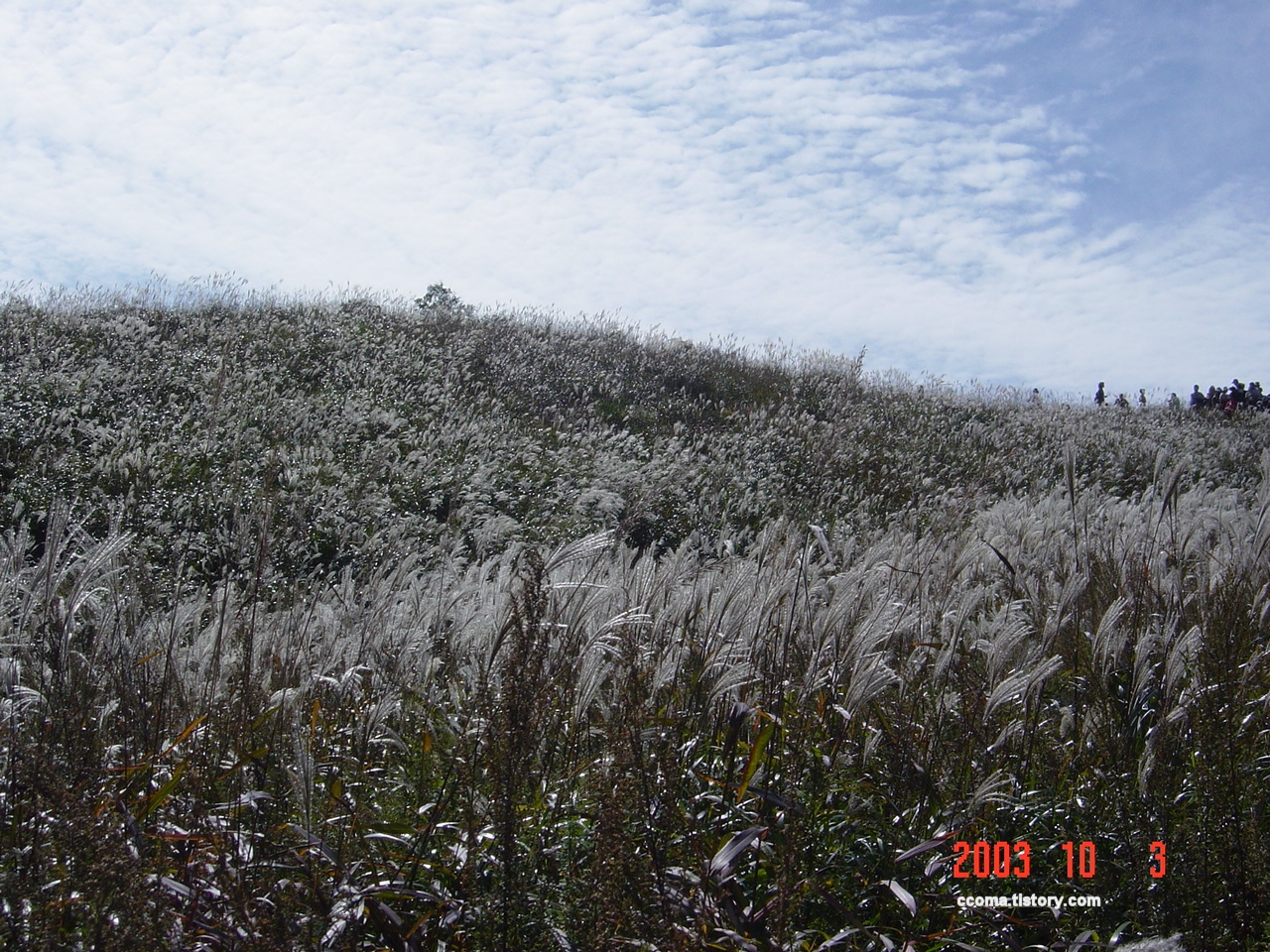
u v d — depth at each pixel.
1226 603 4.87
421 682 4.44
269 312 20.12
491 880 3.16
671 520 12.45
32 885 2.52
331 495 10.71
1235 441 22.92
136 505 9.46
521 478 13.28
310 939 2.57
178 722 3.54
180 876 2.90
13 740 2.83
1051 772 4.09
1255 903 3.22
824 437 17.56
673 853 3.24
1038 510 9.20
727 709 3.88
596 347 22.31
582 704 3.41
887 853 3.54
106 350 15.55
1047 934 3.34
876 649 4.49
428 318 22.25
